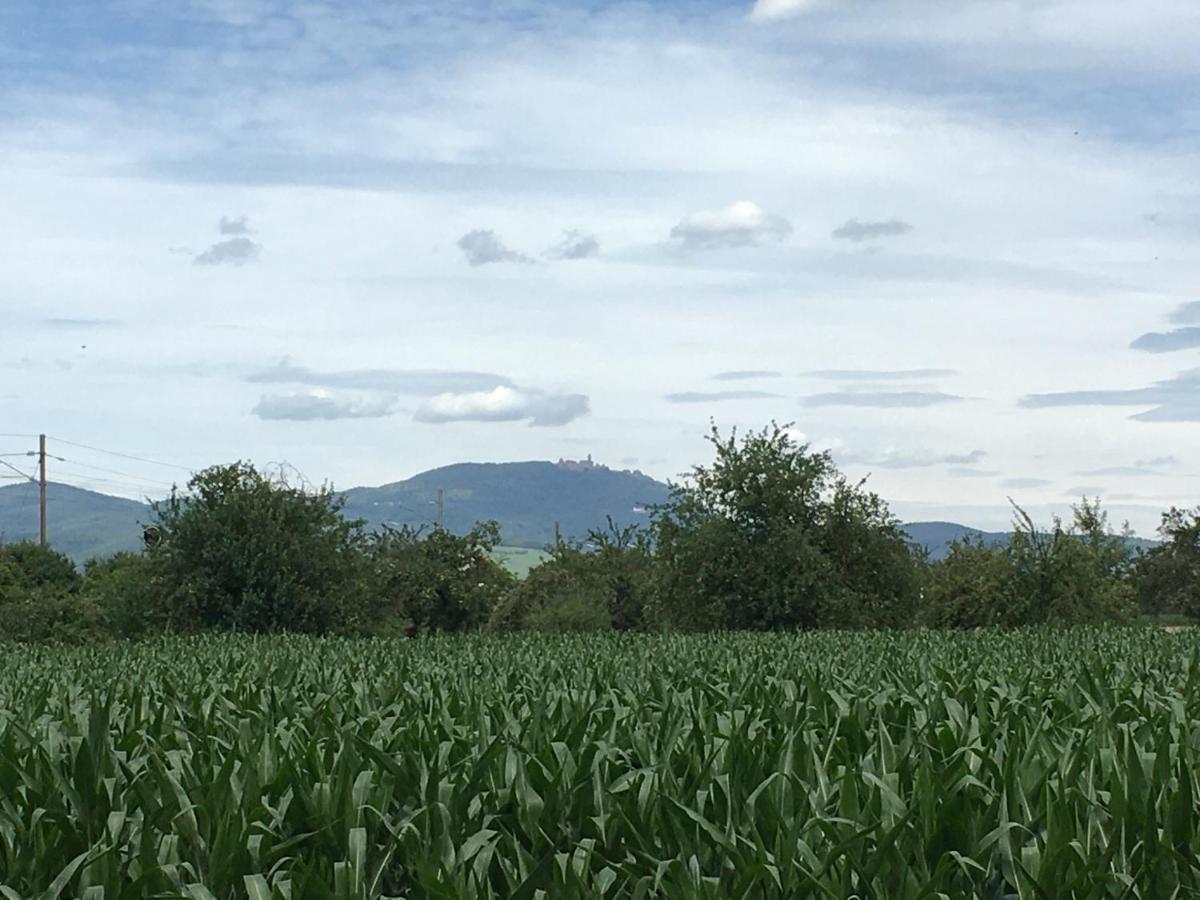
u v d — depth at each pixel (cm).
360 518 4519
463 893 599
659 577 4609
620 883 659
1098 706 1069
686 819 685
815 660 1905
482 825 725
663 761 778
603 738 918
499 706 1064
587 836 727
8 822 721
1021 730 867
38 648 2752
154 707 1193
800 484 4519
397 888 691
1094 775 747
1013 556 4397
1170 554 6812
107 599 4547
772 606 4406
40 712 1225
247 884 609
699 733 855
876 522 4569
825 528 4538
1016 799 694
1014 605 4322
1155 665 1716
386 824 694
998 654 1962
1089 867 592
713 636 2966
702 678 1444
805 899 616
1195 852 635
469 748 889
